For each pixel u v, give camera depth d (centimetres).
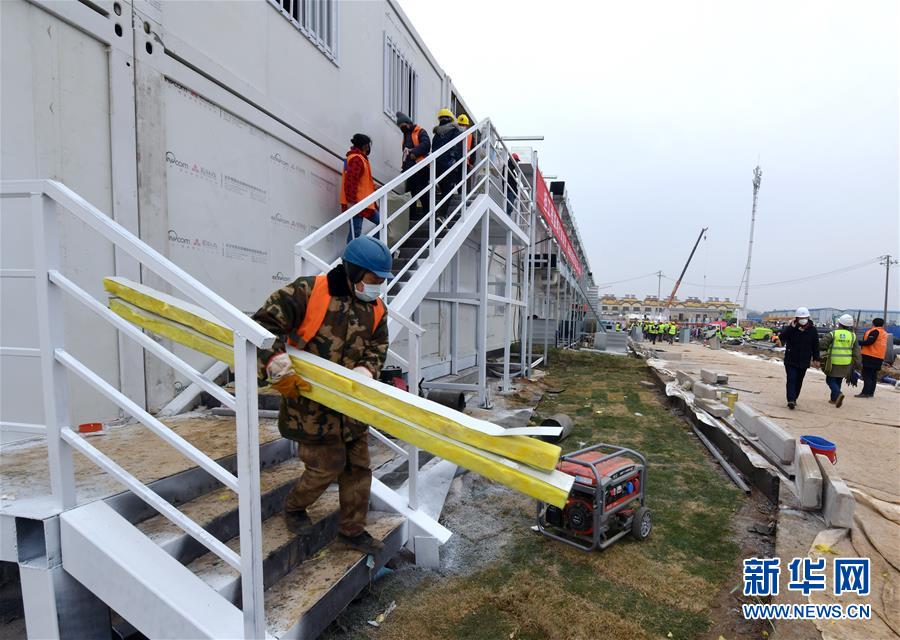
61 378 193
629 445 620
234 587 213
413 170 489
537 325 1900
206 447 307
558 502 174
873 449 623
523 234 993
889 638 249
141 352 387
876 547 346
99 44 351
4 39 296
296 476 305
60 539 197
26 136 308
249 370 173
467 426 193
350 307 235
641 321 4366
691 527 395
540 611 279
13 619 235
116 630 234
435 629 262
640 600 295
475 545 358
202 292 172
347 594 246
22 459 264
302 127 584
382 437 321
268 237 529
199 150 438
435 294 780
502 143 838
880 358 1018
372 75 766
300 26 572
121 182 366
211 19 446
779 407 905
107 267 361
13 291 306
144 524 233
